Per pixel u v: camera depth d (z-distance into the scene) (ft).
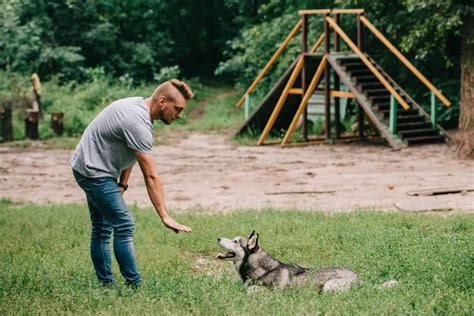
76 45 130.62
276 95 84.12
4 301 22.68
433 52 88.94
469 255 27.09
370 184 55.06
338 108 83.61
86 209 46.21
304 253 32.65
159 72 144.56
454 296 23.12
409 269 26.63
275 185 56.29
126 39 143.33
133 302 22.08
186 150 79.10
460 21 63.72
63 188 58.29
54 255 32.63
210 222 40.40
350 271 25.17
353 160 67.92
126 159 24.04
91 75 122.93
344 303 21.63
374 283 24.39
